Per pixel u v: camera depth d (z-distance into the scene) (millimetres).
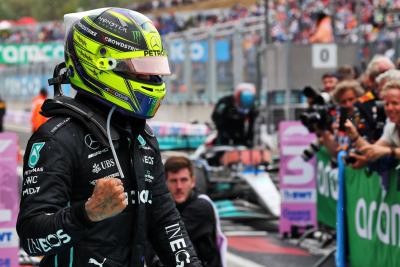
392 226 11445
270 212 19688
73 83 5531
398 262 11266
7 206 12195
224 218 19844
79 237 5062
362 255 12680
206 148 21844
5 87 76250
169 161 9117
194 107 42562
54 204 5191
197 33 43688
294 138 18234
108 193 4891
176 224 5926
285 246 17828
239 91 22688
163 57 5508
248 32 37031
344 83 13805
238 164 21234
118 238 5441
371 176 12109
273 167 22078
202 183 20641
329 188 16641
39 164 5262
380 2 39406
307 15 44906
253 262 16188
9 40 71500
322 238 17812
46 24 66750
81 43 5434
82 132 5367
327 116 14266
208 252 9133
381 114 12766
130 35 5383
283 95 31359
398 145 11531
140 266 5516
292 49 30922
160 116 47812
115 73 5367
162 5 71812
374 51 31219
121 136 5477
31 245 5195
